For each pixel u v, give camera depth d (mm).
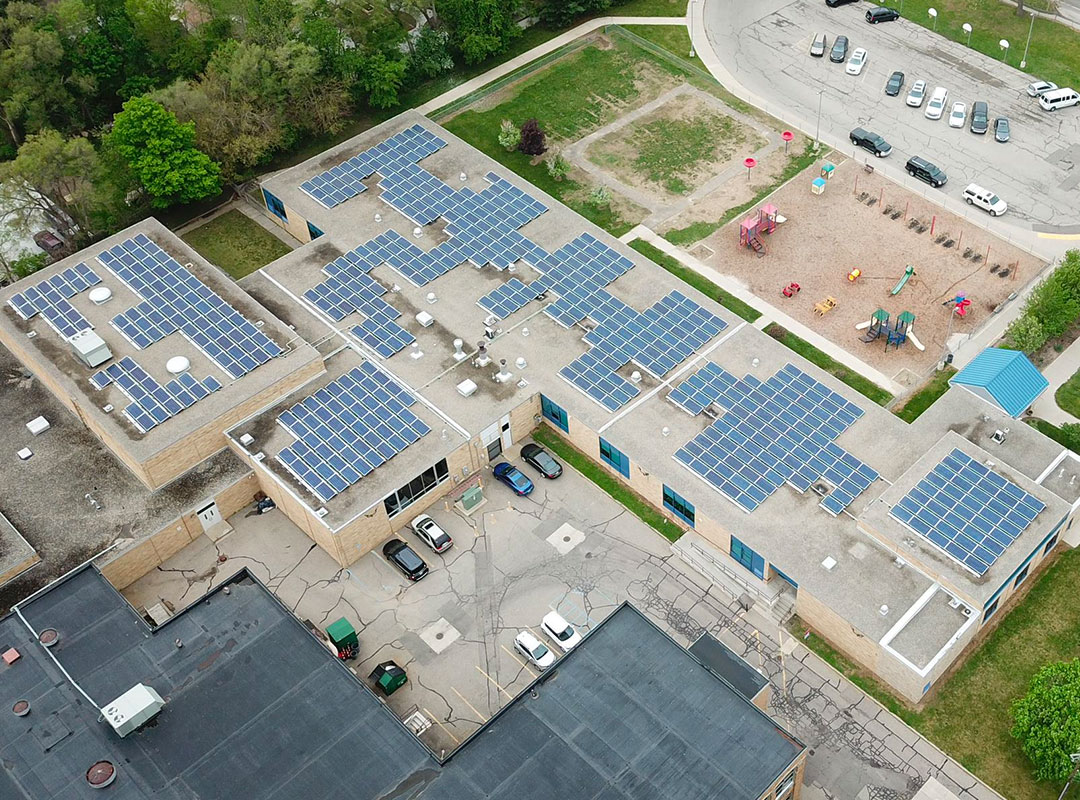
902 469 80562
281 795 62844
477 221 102062
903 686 71562
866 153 112250
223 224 110938
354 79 118125
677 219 107000
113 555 79000
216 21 120438
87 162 102188
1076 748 62906
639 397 86688
